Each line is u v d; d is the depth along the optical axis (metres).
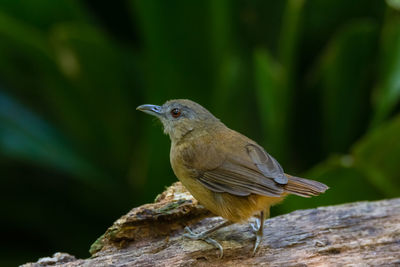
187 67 11.48
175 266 7.29
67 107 12.45
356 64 11.59
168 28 11.21
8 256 12.29
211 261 7.40
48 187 13.03
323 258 7.45
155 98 11.74
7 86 12.89
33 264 7.42
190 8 11.01
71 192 12.95
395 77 10.92
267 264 7.33
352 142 12.37
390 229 7.92
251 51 12.65
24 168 13.05
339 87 11.82
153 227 7.79
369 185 9.87
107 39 12.17
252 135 12.32
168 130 8.30
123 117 12.54
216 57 11.36
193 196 7.81
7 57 12.50
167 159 11.17
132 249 7.62
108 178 12.37
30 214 12.70
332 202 10.21
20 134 11.94
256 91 12.20
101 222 12.97
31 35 11.59
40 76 12.66
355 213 8.25
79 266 7.27
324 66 11.73
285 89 11.16
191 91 11.71
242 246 7.62
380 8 12.02
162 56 11.44
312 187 7.23
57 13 12.49
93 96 12.31
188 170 7.65
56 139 12.27
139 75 12.34
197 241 7.66
